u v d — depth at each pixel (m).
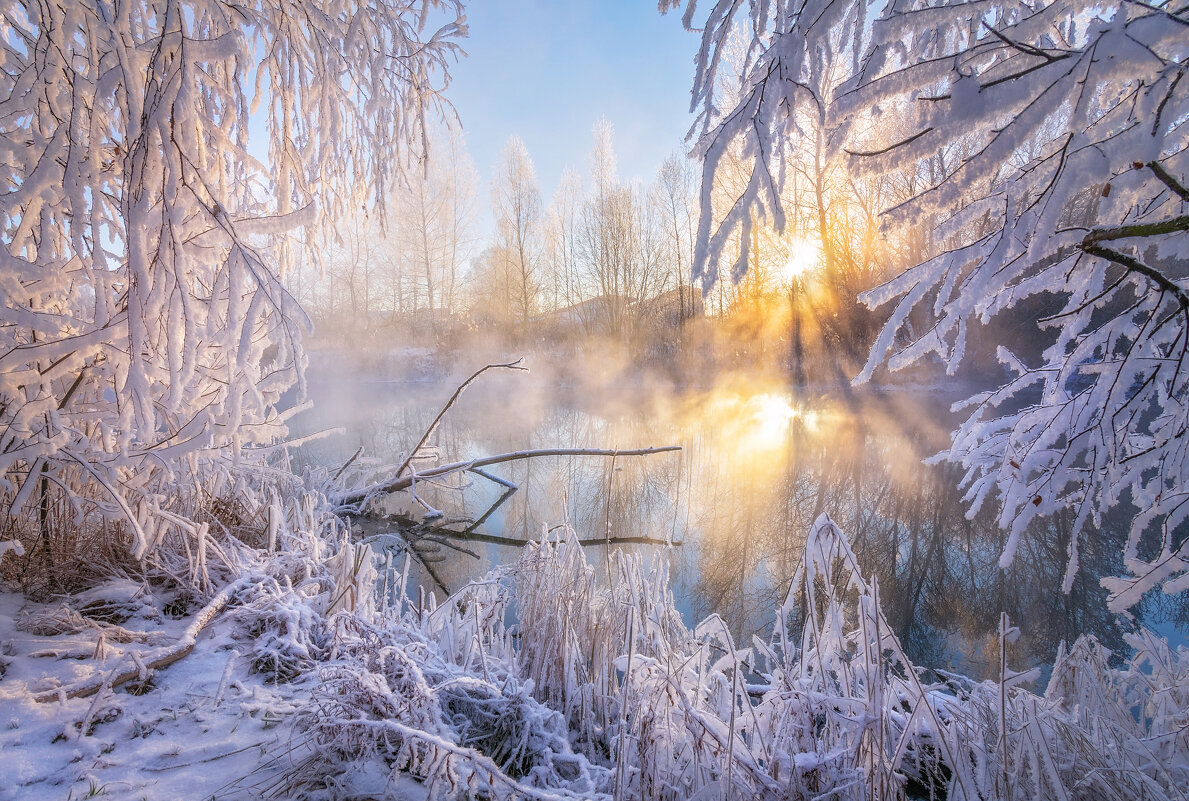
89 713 2.07
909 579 5.69
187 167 2.31
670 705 2.36
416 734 1.86
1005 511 2.46
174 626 2.92
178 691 2.39
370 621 3.03
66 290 2.89
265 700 2.36
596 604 3.48
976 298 1.96
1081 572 5.57
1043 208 1.70
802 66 1.61
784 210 1.64
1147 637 2.67
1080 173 1.60
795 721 2.20
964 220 1.98
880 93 1.65
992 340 14.64
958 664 4.25
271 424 3.41
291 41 3.03
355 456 8.11
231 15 2.70
